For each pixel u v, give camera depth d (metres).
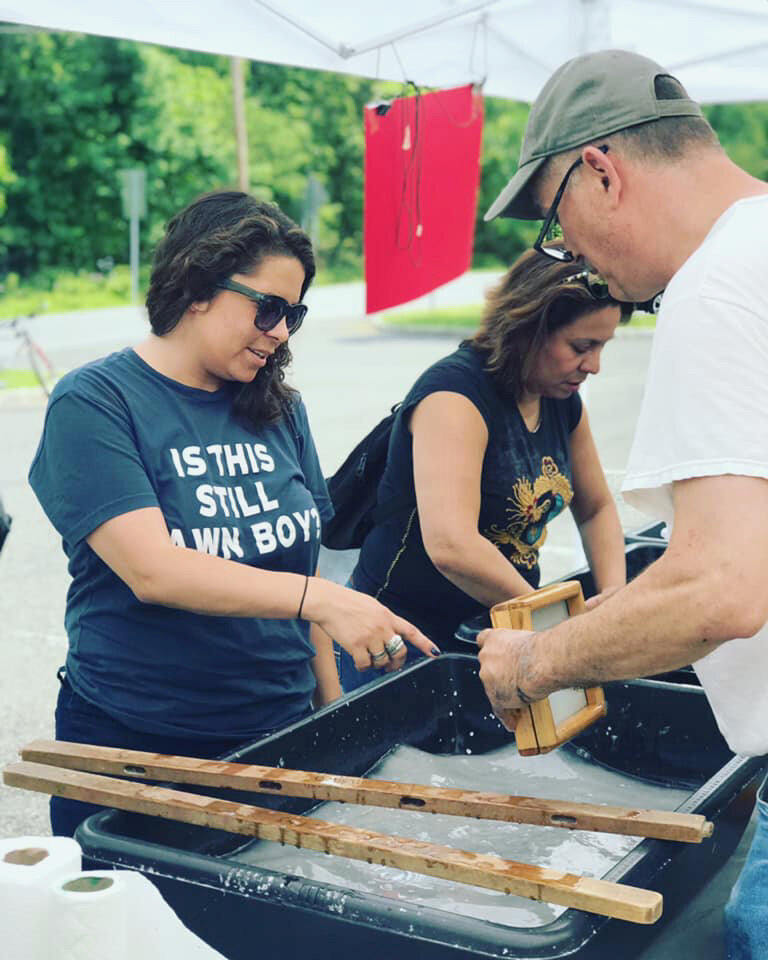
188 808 1.37
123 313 19.77
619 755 1.86
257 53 2.98
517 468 2.24
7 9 2.47
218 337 1.67
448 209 3.48
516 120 25.52
